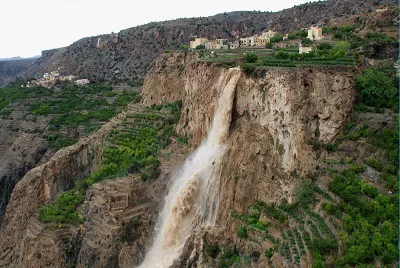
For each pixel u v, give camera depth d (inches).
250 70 2512.3
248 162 2330.2
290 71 2293.3
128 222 2696.9
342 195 1895.9
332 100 2229.3
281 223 2053.4
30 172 4020.7
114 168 3353.8
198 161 2797.7
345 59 2518.5
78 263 2802.7
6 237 3676.2
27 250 3014.3
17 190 3828.7
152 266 2513.5
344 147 2129.7
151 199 2901.1
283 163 2241.6
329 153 2160.4
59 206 3270.2
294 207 2090.3
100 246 2659.9
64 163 3919.8
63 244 2925.7
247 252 2037.4
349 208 1812.3
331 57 2615.7
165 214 2755.9
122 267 2588.6
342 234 1710.1
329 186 2011.6
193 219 2588.6
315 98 2234.3
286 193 2169.0
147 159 3257.9
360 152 2064.5
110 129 4126.5
